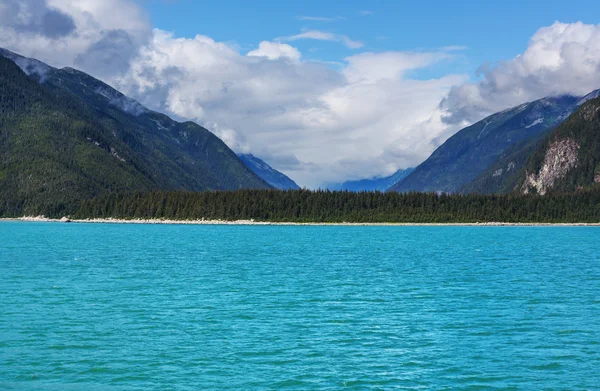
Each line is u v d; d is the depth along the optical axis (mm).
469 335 56125
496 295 79688
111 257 136125
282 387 41938
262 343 52750
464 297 77938
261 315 64750
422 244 198000
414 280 95875
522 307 70438
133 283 89562
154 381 42906
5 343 51938
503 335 56156
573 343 53219
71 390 41062
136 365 46312
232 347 51406
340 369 45688
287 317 63812
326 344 52625
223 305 70688
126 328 57938
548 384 42750
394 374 44688
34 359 47531
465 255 150000
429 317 64250
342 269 112938
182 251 157875
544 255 150375
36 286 85125
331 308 69250
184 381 42906
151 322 60688
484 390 41656
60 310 66562
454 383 42875
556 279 97500
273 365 46594
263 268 114000
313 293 80750
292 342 53219
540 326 59969
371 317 64125
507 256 147000
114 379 43219
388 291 83125
